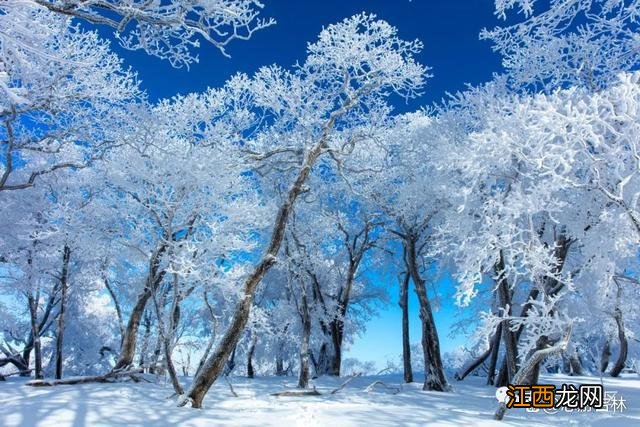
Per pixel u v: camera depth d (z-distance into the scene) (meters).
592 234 8.47
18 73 7.24
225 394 11.34
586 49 10.42
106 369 24.16
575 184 7.44
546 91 11.25
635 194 6.80
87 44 12.52
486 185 10.66
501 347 23.84
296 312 20.02
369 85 13.91
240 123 15.24
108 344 25.59
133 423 5.57
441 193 12.45
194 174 10.82
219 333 19.05
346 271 23.30
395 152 16.70
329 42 13.60
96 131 14.16
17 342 21.91
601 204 8.48
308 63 14.09
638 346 21.22
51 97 12.29
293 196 10.49
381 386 15.88
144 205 10.90
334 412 6.83
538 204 7.73
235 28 6.83
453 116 14.19
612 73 10.41
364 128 15.48
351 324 24.41
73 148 16.84
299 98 14.41
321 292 21.77
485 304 18.86
